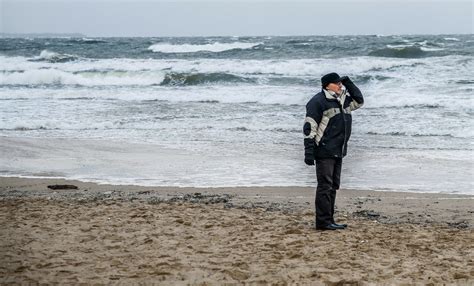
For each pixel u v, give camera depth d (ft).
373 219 26.53
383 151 44.80
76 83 98.17
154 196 31.91
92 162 42.37
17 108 69.82
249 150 45.88
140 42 201.98
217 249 20.21
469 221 26.08
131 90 85.76
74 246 20.40
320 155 23.31
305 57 123.85
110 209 27.81
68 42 211.00
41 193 33.17
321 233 23.00
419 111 61.16
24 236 21.90
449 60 103.71
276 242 21.27
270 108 67.21
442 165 39.70
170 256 19.17
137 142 49.78
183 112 65.67
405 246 20.84
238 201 30.50
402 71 92.79
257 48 146.41
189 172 38.75
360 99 23.45
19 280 16.15
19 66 116.57
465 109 61.21
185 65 110.93
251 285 16.07
